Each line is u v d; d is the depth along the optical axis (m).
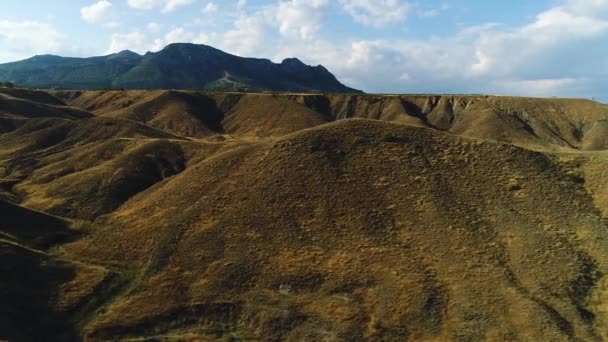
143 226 51.03
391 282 39.59
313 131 61.62
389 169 54.19
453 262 41.50
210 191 54.66
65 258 46.56
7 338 33.53
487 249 42.84
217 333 36.44
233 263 43.28
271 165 56.47
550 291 37.91
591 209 47.66
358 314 36.88
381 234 45.66
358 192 51.16
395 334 34.81
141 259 45.75
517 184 51.38
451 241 44.00
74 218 56.25
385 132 60.78
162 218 51.59
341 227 46.97
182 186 57.66
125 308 39.03
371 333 35.03
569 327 34.50
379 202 49.66
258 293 39.84
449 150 57.72
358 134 60.41
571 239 43.75
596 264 40.84
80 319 38.19
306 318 37.00
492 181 52.00
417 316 36.16
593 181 51.94
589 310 36.31
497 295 37.47
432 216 47.16
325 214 48.72
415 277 39.91
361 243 44.66
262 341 35.38
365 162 55.62
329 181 52.84
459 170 54.00
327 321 36.53
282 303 38.69
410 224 46.59
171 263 44.47
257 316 37.62
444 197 49.72
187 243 46.69
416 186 51.34
